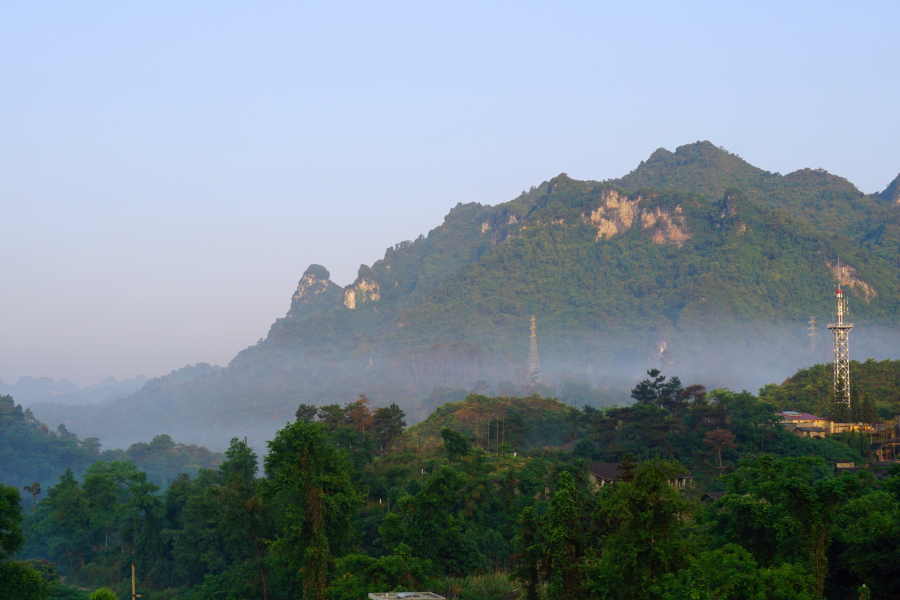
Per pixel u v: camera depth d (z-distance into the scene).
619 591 40.97
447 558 68.00
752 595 37.16
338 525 58.69
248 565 70.19
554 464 95.94
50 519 106.00
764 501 48.19
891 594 43.84
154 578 90.06
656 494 40.50
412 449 119.81
